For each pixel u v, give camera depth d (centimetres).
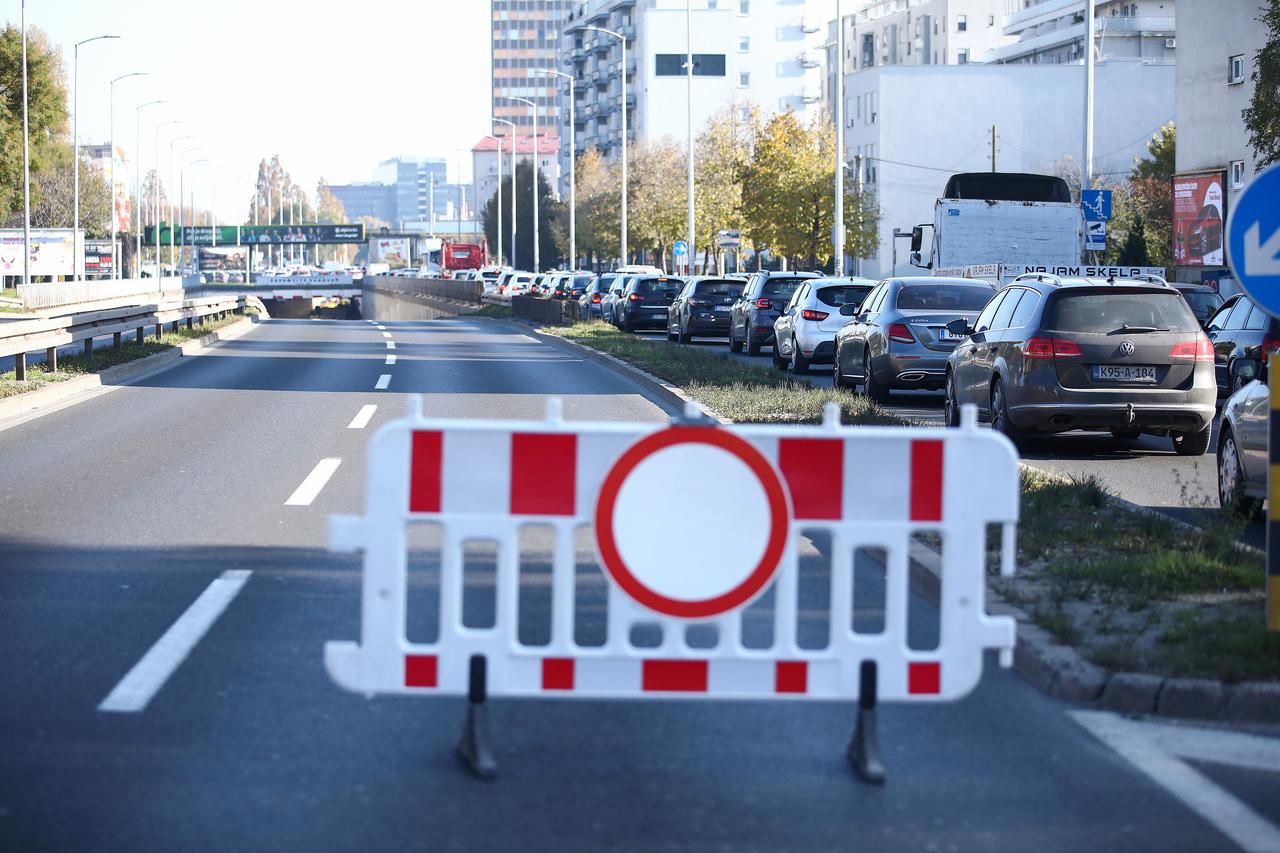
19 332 2034
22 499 1170
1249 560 877
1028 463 1534
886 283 2230
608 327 4106
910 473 548
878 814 502
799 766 555
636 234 9294
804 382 2247
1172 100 9838
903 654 550
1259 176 711
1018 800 519
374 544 537
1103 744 588
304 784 522
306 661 692
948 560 551
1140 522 1024
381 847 461
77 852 452
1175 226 5650
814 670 548
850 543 547
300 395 2144
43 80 8006
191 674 665
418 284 9469
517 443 538
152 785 518
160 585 855
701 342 4128
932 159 9825
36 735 572
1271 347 1667
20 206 8262
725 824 489
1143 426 1561
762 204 7462
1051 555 915
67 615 775
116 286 7900
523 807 502
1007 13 13725
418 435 537
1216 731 607
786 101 14388
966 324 1781
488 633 540
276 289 13475
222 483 1266
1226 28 5303
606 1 15125
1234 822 498
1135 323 1561
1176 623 724
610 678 543
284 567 912
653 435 529
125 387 2264
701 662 544
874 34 14662
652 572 532
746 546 533
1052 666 670
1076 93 9850
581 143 16200
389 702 632
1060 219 3181
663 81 14112
